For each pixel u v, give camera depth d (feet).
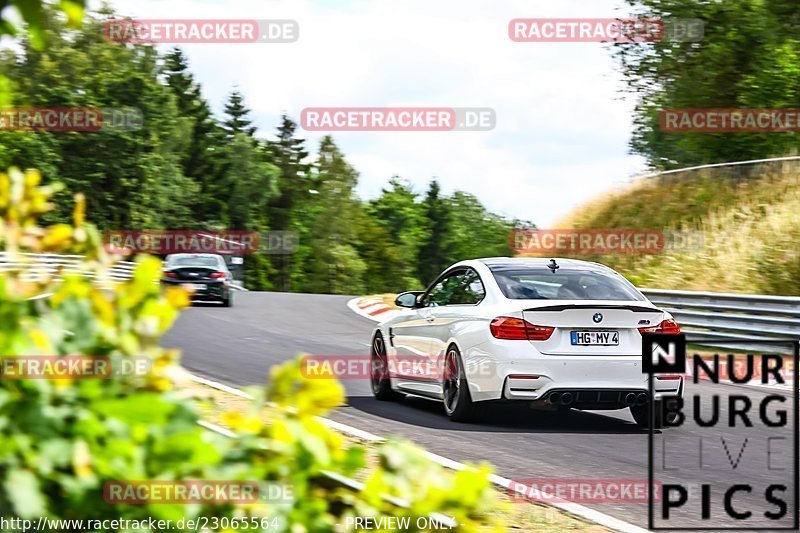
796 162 111.55
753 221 106.01
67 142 253.44
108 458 7.68
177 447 7.86
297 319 92.53
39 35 8.44
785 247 97.25
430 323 42.34
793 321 65.41
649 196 128.47
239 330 78.33
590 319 37.17
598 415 42.32
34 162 231.91
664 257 111.55
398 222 599.57
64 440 7.57
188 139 396.78
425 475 8.88
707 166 122.21
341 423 38.75
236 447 8.56
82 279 8.47
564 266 41.34
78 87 263.49
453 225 616.39
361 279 502.79
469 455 32.27
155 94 281.74
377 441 33.42
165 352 8.42
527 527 22.70
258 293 145.48
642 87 161.38
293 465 8.59
